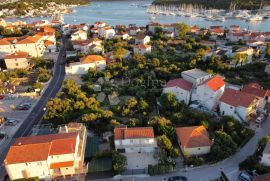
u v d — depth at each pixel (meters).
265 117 92.19
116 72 128.25
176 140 80.00
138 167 71.25
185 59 144.25
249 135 81.62
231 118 84.69
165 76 121.19
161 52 162.75
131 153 76.69
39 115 100.88
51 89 122.06
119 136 77.00
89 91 113.56
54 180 67.44
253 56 156.25
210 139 77.06
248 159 69.69
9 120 96.06
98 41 178.38
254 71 133.50
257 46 175.12
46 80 130.12
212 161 71.50
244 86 105.81
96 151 75.81
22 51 158.12
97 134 85.50
